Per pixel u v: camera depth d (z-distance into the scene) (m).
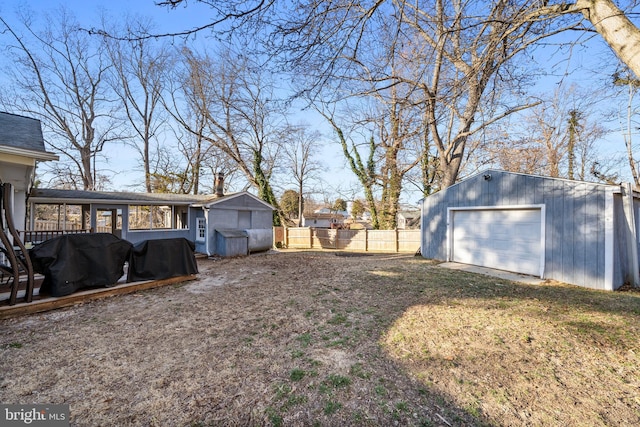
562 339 3.46
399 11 4.08
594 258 6.23
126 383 2.69
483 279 6.88
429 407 2.26
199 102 19.16
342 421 2.13
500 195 8.05
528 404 2.28
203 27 3.35
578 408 2.23
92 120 19.58
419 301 5.11
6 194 4.55
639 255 7.20
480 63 4.36
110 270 5.73
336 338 3.62
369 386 2.55
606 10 2.93
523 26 4.20
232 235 12.53
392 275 7.29
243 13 3.35
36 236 8.71
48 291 5.13
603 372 2.74
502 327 3.86
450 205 9.55
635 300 5.16
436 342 3.43
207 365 3.00
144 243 6.36
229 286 6.53
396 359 3.04
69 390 2.59
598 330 3.71
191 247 7.15
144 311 4.80
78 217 14.71
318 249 18.88
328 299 5.33
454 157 10.95
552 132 15.80
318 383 2.62
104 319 4.42
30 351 3.35
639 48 2.72
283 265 9.46
